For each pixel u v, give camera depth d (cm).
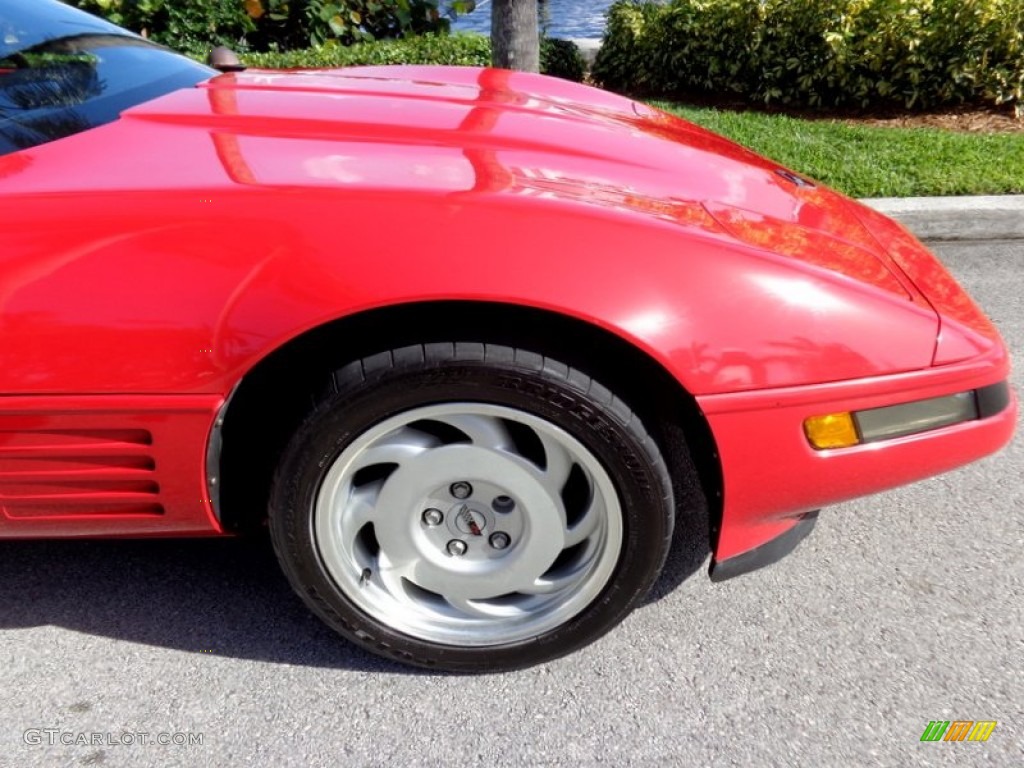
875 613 203
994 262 430
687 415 165
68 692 183
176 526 175
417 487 169
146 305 153
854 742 170
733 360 156
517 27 557
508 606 183
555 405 155
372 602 179
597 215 160
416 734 173
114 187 161
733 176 209
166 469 164
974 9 632
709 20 710
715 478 169
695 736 171
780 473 165
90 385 157
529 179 174
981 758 166
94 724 175
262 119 200
